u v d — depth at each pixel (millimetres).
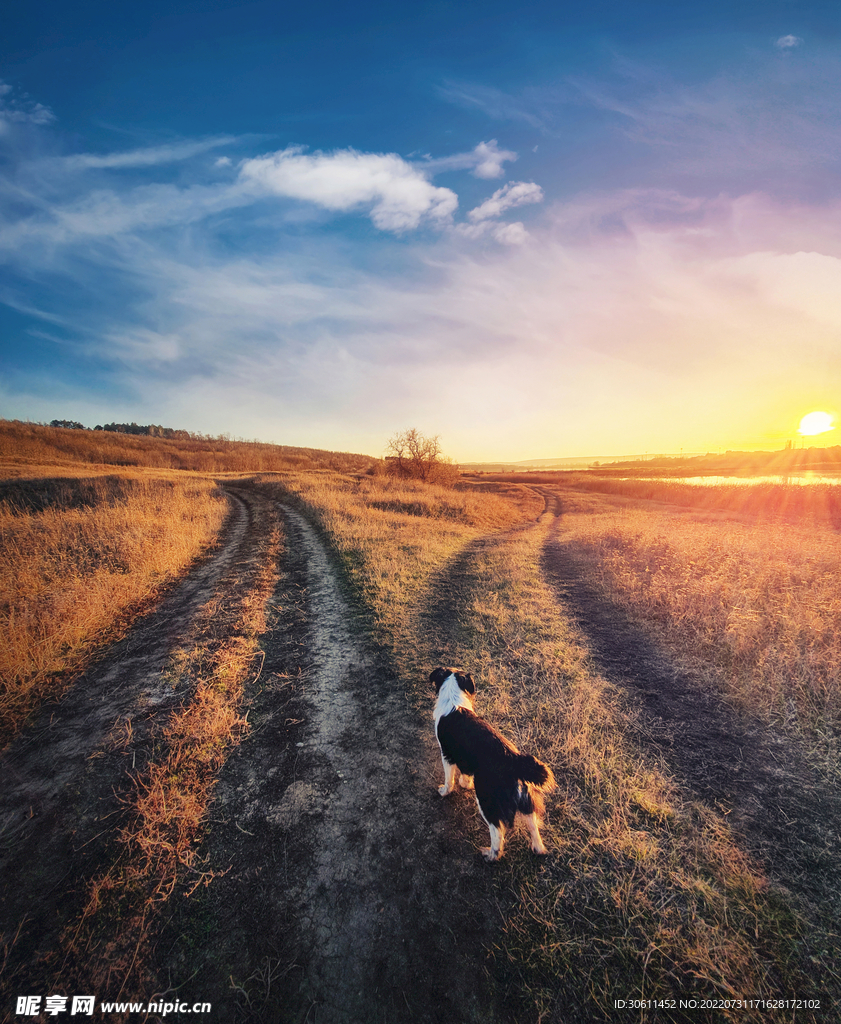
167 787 3783
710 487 34688
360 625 7336
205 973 2512
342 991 2432
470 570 10945
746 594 7570
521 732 4543
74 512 13820
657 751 4215
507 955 2557
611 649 6531
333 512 17219
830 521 18734
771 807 3490
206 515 16547
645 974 2410
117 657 6105
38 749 4258
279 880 3027
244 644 6559
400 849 3246
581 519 22641
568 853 3146
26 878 3004
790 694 4938
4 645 5543
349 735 4562
